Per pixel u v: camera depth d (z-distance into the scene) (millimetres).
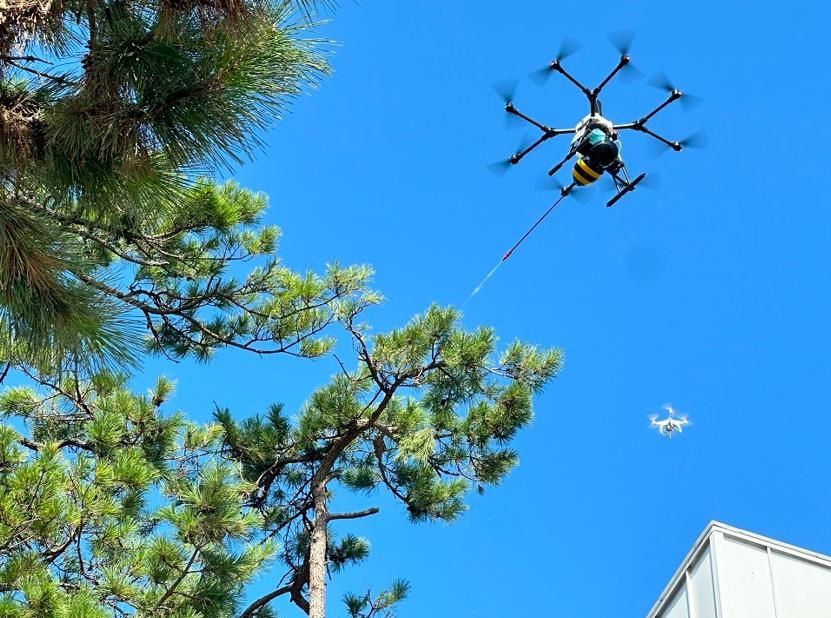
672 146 8023
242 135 4125
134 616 8102
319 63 4250
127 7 4027
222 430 12039
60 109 3906
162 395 11648
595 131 7785
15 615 6699
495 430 11875
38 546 7742
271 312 11375
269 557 8711
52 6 3875
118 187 4199
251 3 3953
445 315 11367
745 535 6344
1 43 3846
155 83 3936
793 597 6055
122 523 8539
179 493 9078
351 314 11344
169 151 4082
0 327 4012
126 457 8406
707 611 6238
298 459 12484
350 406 12047
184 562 8461
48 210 4367
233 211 9695
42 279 3904
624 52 7820
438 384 11625
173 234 9055
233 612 9023
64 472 7930
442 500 12250
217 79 3979
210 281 10672
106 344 4090
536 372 11719
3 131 3877
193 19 3939
